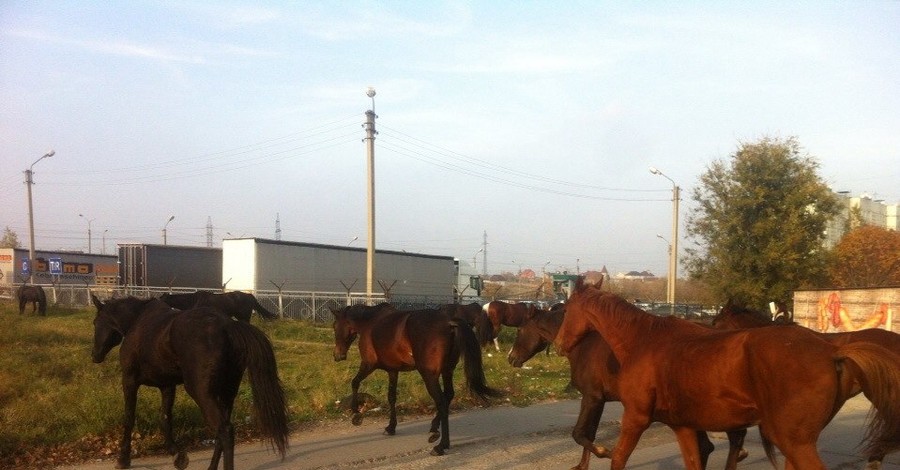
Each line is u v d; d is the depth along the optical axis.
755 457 8.66
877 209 64.94
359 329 10.27
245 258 33.47
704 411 5.20
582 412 7.28
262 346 7.05
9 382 11.45
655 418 5.79
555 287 30.95
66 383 12.31
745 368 4.93
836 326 20.38
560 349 6.96
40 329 21.09
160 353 7.33
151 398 9.66
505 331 25.39
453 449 8.86
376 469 7.81
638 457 8.55
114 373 13.20
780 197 29.55
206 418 6.76
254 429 9.52
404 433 9.77
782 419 4.68
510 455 8.53
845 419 11.62
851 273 36.09
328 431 9.88
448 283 44.28
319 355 19.02
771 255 28.53
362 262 38.53
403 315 9.51
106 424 8.73
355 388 10.22
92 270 57.56
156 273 38.34
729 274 29.77
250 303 16.91
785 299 28.97
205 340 6.86
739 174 29.81
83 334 20.55
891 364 4.52
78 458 7.98
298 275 35.03
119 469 7.58
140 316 8.00
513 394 13.45
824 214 29.48
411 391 12.58
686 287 65.62
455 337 8.81
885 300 19.00
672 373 5.43
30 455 7.94
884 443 5.50
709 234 30.73
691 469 5.57
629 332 6.16
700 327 5.72
